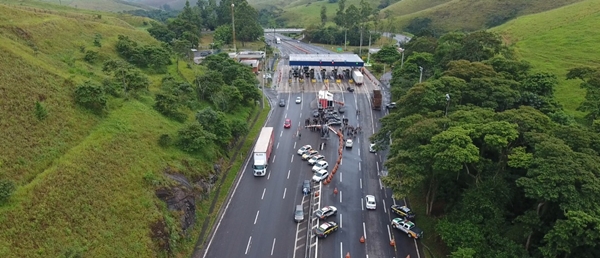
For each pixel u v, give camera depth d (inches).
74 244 1441.9
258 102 3991.1
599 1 5364.2
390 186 1916.8
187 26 6259.8
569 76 2903.5
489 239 1667.1
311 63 4849.9
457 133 1793.8
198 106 3041.3
